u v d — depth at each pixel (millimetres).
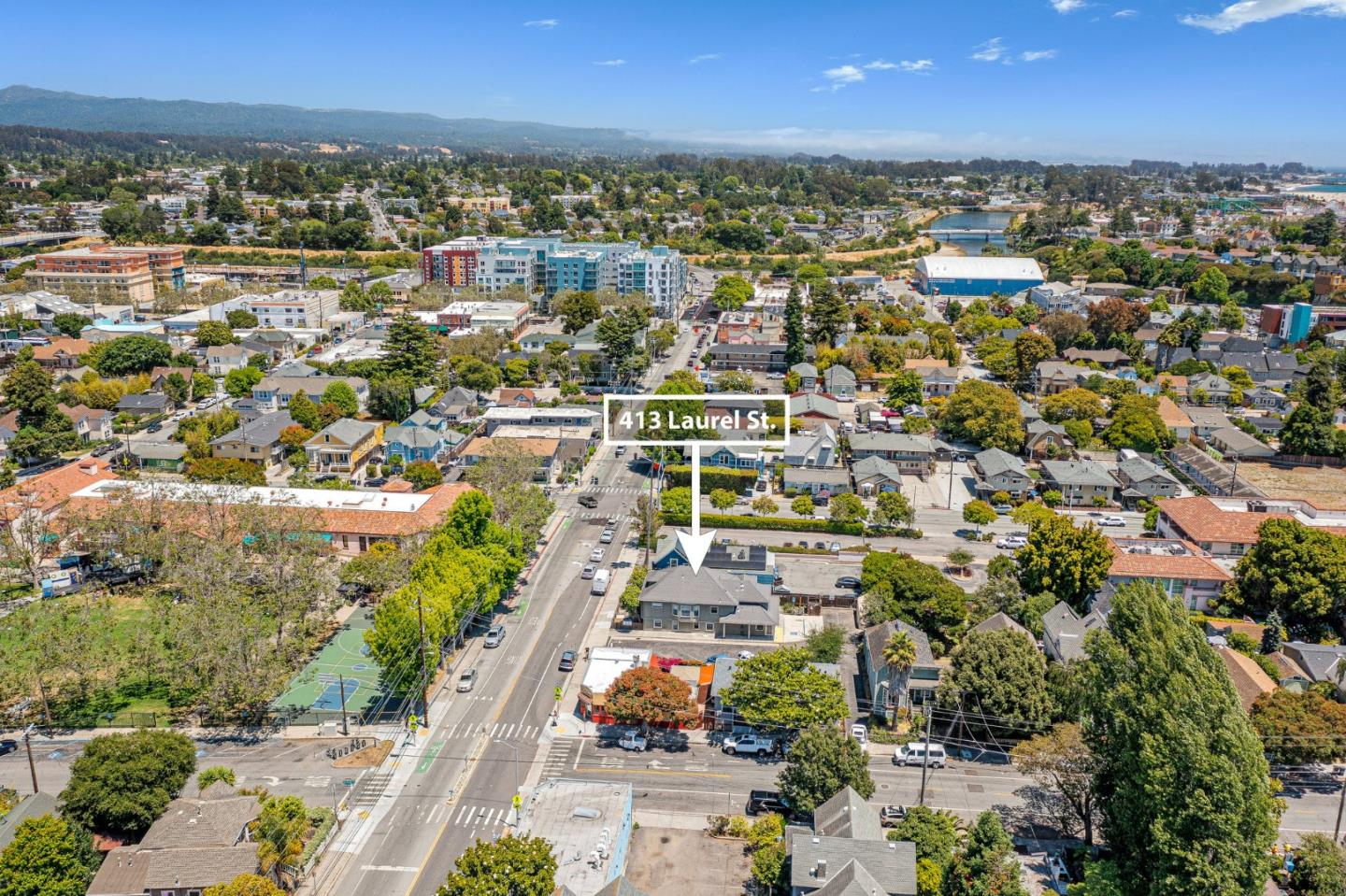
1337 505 144750
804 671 90812
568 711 94875
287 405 185750
